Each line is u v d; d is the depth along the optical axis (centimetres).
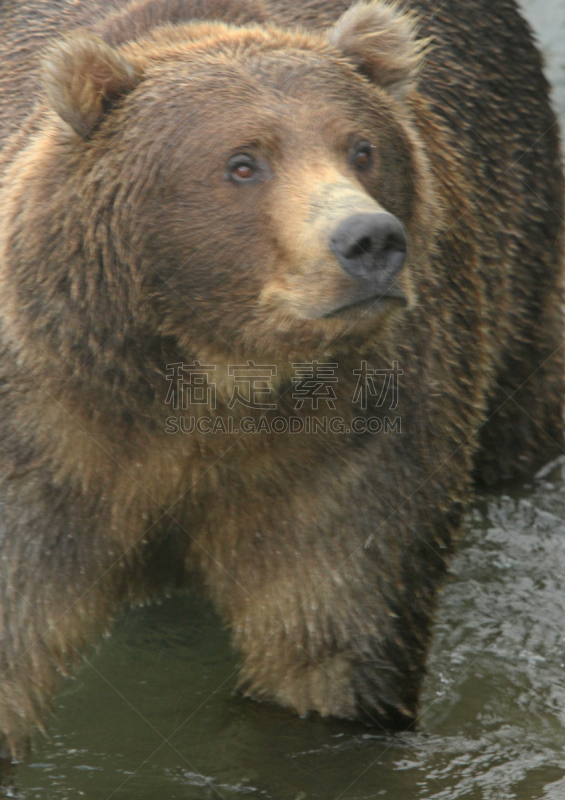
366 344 721
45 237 700
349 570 786
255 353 718
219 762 826
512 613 1029
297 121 693
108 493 761
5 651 765
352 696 828
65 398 718
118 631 995
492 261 1040
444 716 885
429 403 818
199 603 1033
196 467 759
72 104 700
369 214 633
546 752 842
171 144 697
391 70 779
